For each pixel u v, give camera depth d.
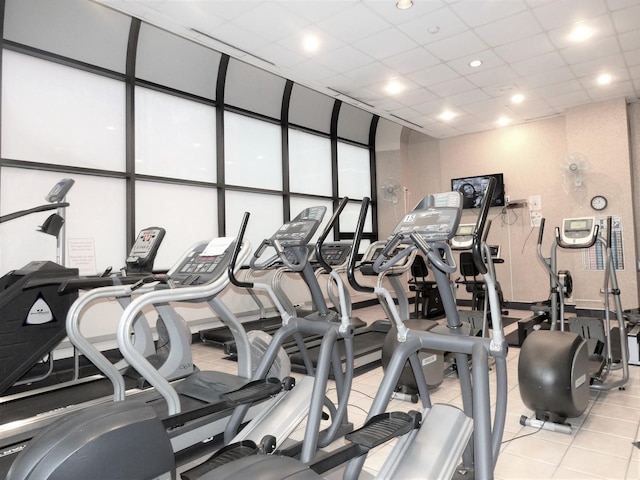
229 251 2.73
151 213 5.32
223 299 5.95
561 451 2.47
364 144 8.85
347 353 2.38
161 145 5.43
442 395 3.44
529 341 2.94
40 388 3.24
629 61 5.10
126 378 3.40
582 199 6.76
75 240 4.09
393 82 5.64
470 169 8.34
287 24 4.11
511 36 4.42
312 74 5.37
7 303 2.96
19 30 4.16
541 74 5.46
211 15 3.93
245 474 1.21
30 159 4.29
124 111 5.06
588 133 6.70
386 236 8.90
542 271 7.48
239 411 2.41
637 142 6.66
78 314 2.43
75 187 4.64
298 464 1.28
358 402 3.32
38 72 4.36
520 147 7.75
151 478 1.53
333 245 5.52
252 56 4.83
